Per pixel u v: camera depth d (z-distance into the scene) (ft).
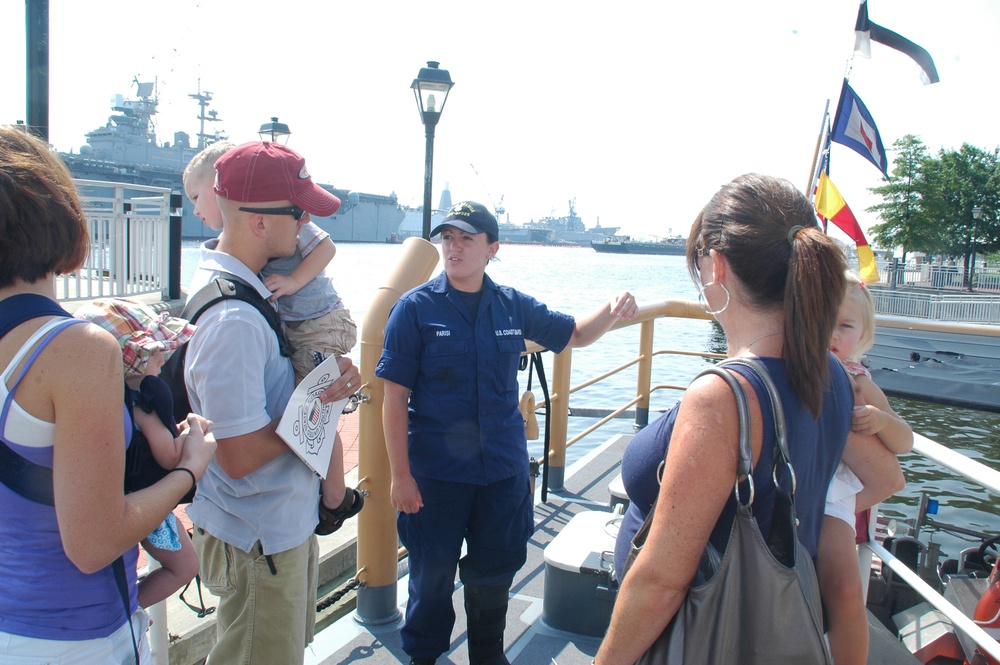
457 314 7.93
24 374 3.91
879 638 6.66
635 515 5.24
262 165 5.85
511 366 8.09
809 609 3.96
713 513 4.00
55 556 4.17
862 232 19.88
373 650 8.86
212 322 5.65
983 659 8.09
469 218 7.82
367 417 9.04
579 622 9.27
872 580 10.23
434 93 12.26
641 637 4.13
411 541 8.11
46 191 4.03
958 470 5.58
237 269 5.95
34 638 4.13
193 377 5.69
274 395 6.14
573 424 27.89
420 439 7.95
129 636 4.63
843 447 4.58
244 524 6.05
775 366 4.21
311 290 6.56
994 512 23.68
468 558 8.21
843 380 4.74
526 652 8.93
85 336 4.01
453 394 7.84
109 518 4.08
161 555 5.32
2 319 3.97
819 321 4.09
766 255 4.29
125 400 4.58
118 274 28.50
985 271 91.04
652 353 17.62
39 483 4.04
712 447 3.99
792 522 3.97
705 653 4.01
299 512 6.25
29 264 4.00
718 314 4.66
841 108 22.33
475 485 7.89
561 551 9.39
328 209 6.22
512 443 8.04
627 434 18.19
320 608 9.34
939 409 42.93
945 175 109.09
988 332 14.03
